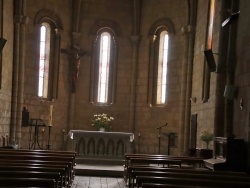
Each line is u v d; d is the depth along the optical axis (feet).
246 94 45.57
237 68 49.85
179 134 77.05
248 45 45.62
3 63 67.56
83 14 87.71
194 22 75.36
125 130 87.25
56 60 84.33
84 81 87.40
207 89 64.90
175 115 80.79
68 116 85.81
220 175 31.37
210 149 56.65
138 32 87.30
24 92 78.48
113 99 87.97
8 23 70.44
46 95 83.66
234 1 51.78
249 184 27.20
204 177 29.91
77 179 53.42
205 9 68.28
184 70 76.84
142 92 86.48
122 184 50.03
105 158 67.67
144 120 85.46
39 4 81.25
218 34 58.44
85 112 86.89
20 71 74.79
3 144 66.95
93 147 68.49
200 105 68.03
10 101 72.84
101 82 88.89
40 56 83.25
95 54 88.17
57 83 84.23
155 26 85.25
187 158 47.70
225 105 51.85
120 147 68.64
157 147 82.64
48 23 83.87
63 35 85.10
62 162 35.81
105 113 87.30
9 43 71.36
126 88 88.12
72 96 85.87
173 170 33.14
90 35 87.86
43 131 79.87
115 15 88.48
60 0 84.43
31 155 42.60
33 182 23.88
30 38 79.97
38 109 80.84
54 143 83.05
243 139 44.09
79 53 85.10
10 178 23.84
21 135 77.25
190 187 24.06
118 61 88.28
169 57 83.15
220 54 53.06
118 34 88.43
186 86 76.38
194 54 75.05
